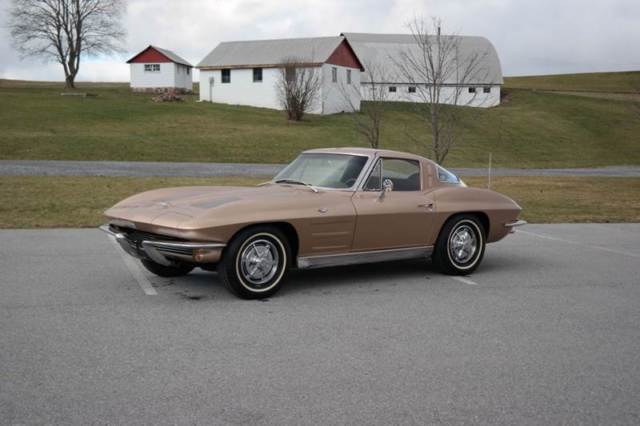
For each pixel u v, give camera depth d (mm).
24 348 4430
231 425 3332
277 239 5895
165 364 4188
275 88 51000
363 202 6414
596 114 60531
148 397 3654
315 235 6078
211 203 5879
